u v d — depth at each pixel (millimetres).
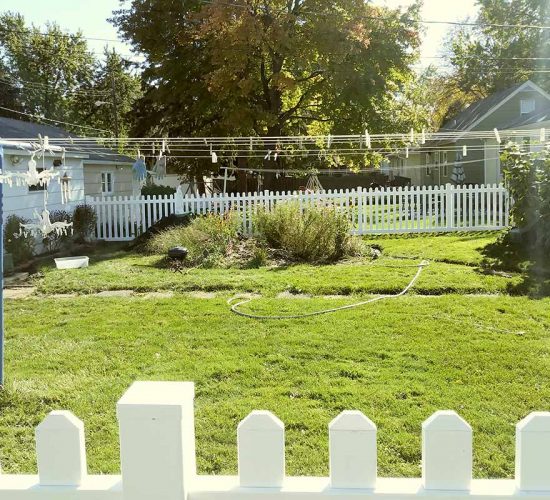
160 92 22594
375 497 1617
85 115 44406
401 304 6762
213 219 11852
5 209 11953
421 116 23266
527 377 4363
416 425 3584
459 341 5262
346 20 19312
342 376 4465
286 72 21641
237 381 4410
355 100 20750
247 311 6621
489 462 3139
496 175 24562
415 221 14945
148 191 25078
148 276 9227
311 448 3330
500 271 8609
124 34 22625
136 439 1604
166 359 4973
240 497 1646
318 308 6684
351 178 35719
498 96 28344
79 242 14477
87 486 1685
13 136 15234
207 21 19344
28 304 7504
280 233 11375
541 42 34781
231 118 19922
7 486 1695
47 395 4145
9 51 41875
